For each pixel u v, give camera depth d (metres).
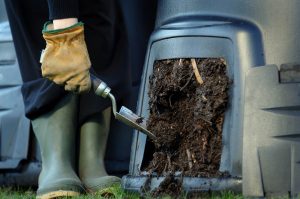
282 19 4.32
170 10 4.68
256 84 4.25
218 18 4.46
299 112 4.19
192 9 4.56
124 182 4.70
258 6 4.36
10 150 5.66
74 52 4.41
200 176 4.38
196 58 4.50
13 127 5.65
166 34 4.62
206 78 4.47
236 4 4.42
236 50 4.35
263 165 4.19
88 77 4.42
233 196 4.19
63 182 4.86
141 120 4.52
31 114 5.16
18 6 5.11
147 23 5.60
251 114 4.24
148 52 4.77
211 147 4.45
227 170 4.33
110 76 5.23
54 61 4.40
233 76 4.37
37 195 4.91
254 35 4.33
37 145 5.57
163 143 4.57
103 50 5.19
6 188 5.60
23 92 5.21
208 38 4.45
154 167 4.56
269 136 4.19
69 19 4.43
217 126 4.45
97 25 5.15
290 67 4.26
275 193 4.18
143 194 4.46
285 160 4.17
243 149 4.24
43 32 4.44
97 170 5.16
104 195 4.98
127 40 5.37
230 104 4.38
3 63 5.71
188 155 4.50
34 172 5.55
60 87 5.05
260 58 4.30
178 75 4.55
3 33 5.73
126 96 5.37
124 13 5.39
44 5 5.07
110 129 5.46
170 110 4.62
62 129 5.10
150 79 4.71
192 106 4.56
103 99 5.17
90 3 5.11
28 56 5.20
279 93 4.20
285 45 4.30
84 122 5.23
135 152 4.72
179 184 4.40
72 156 5.13
